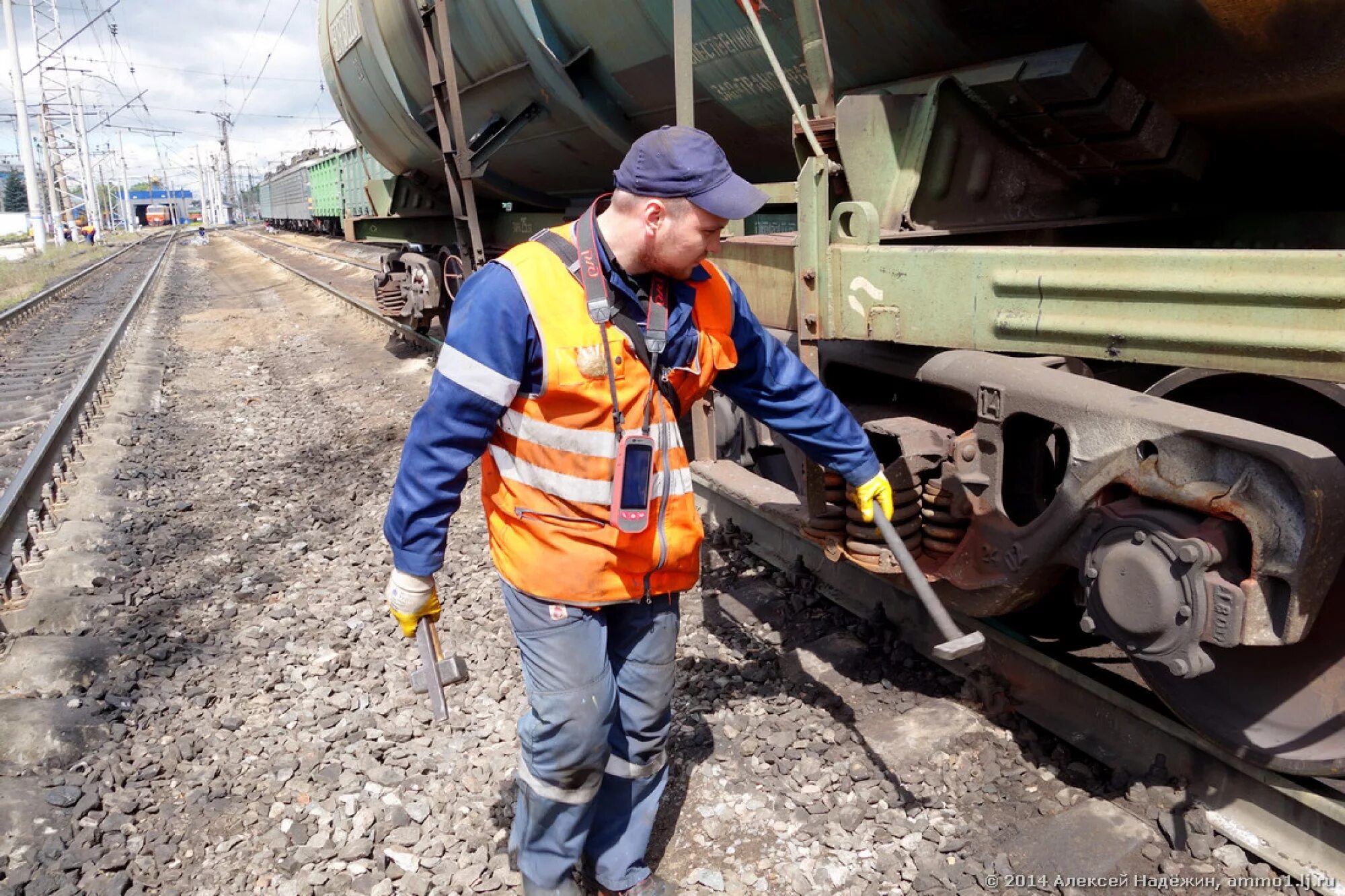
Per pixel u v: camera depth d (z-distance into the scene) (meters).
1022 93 2.71
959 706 3.04
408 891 2.42
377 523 5.13
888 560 2.78
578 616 2.01
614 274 1.87
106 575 4.53
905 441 2.67
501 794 2.79
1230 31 2.32
